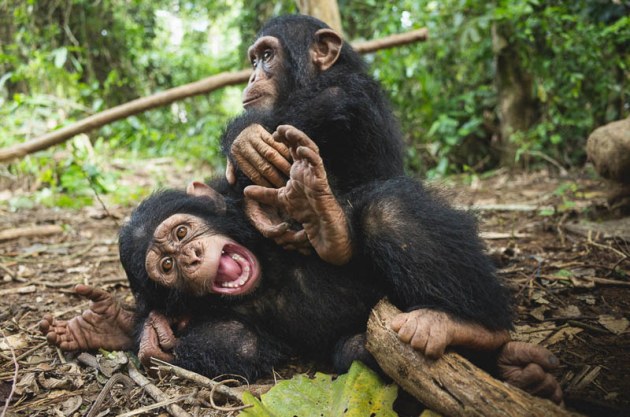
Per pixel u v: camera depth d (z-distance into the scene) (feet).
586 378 2.41
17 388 2.51
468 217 2.64
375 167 3.01
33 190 6.97
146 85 10.88
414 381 2.11
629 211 4.29
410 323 2.17
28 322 3.22
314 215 2.35
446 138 7.10
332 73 3.11
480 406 1.96
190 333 2.65
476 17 6.75
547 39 6.50
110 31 10.22
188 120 10.84
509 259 3.76
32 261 4.29
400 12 7.07
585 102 6.89
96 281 3.83
